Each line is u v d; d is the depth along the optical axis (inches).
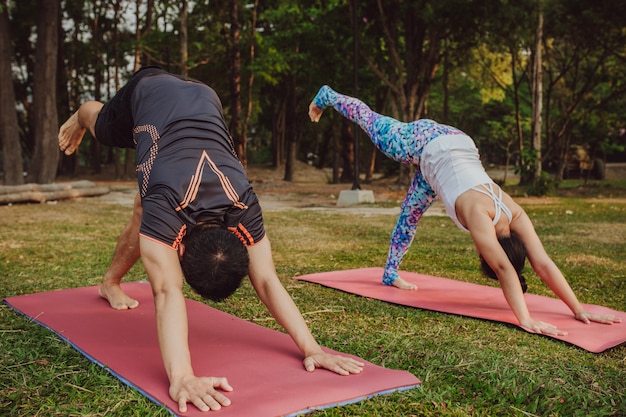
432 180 159.3
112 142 133.2
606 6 642.2
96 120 134.3
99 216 376.5
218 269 91.4
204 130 109.6
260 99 1007.0
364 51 591.2
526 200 521.0
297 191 635.5
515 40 594.6
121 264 148.0
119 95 128.7
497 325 137.1
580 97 755.4
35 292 166.4
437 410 89.3
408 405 90.7
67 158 1050.1
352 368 102.5
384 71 716.7
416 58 597.0
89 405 89.5
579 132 933.8
